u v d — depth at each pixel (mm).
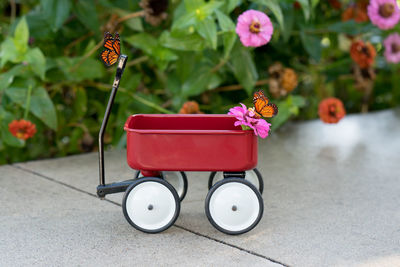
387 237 1499
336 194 1745
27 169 1960
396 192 1760
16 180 1854
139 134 1493
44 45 2209
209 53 2094
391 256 1422
